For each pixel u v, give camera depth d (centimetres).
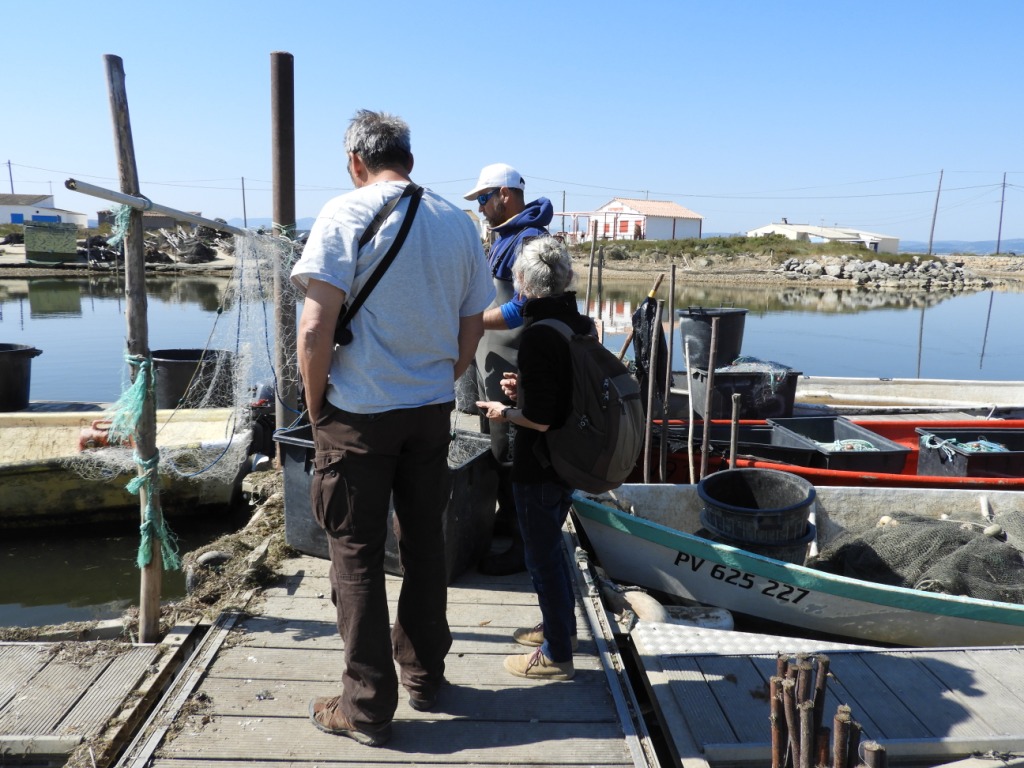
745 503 518
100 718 283
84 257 3756
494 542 456
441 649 280
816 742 232
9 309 2288
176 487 629
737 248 5197
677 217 6619
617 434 274
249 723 275
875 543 514
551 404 271
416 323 247
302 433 433
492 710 289
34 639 367
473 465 403
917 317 2819
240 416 661
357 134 254
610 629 357
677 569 470
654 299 640
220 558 408
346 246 233
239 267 488
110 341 1702
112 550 607
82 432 661
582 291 3344
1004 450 661
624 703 296
